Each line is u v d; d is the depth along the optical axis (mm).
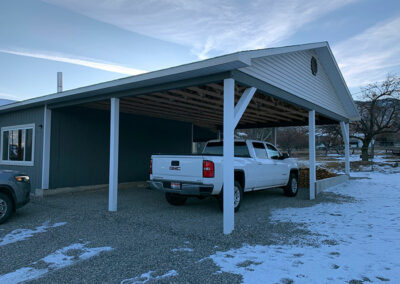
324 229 5777
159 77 6047
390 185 12688
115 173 7340
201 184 6648
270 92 7141
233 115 5605
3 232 5551
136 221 6258
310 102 9617
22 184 6547
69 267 3943
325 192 10812
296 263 4055
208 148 8953
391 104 22484
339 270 3832
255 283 3471
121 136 11711
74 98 8391
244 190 7863
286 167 9688
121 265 4000
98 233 5492
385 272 3771
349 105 13039
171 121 14000
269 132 32406
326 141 39062
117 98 7543
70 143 10086
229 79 5609
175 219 6445
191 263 4059
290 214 7117
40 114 9750
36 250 4586
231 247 4723
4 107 10570
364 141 24156
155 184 7426
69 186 10023
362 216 6902
